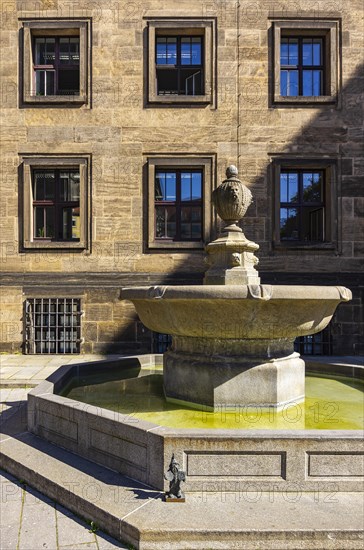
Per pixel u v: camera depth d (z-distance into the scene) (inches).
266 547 115.0
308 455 135.7
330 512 124.3
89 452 161.2
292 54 474.0
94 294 446.6
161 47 471.5
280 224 460.8
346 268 446.0
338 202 449.7
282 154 451.5
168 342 452.8
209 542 115.4
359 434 136.7
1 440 182.9
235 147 450.9
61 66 476.4
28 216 451.2
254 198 448.1
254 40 453.7
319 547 115.0
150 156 451.5
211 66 453.1
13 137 453.1
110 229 449.4
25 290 447.5
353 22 454.9
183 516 122.0
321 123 451.8
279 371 185.6
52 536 123.6
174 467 130.6
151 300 176.4
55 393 207.6
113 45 453.7
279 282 443.8
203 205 452.8
